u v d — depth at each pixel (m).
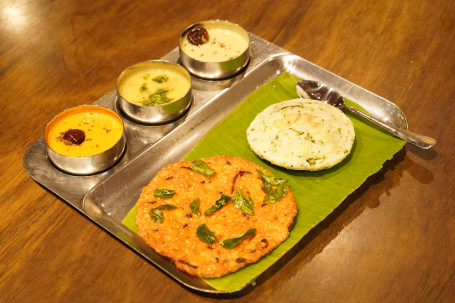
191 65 0.63
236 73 0.64
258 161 0.56
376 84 0.65
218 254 0.47
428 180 0.55
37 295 0.46
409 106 0.62
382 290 0.47
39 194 0.53
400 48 0.69
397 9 0.74
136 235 0.50
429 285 0.48
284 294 0.47
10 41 0.68
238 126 0.59
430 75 0.66
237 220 0.49
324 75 0.65
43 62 0.66
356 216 0.52
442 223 0.52
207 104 0.61
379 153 0.56
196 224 0.49
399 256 0.49
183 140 0.59
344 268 0.48
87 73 0.65
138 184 0.55
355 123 0.59
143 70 0.63
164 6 0.74
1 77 0.64
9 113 0.60
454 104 0.62
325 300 0.47
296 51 0.68
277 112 0.58
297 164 0.54
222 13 0.73
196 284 0.46
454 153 0.57
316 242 0.50
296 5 0.74
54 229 0.51
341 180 0.54
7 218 0.51
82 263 0.48
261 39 0.69
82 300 0.46
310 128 0.56
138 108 0.57
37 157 0.55
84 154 0.54
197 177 0.52
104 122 0.57
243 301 0.46
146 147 0.57
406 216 0.52
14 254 0.49
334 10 0.74
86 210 0.51
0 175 0.54
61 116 0.56
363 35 0.71
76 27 0.70
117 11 0.73
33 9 0.72
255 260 0.47
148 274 0.48
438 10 0.75
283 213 0.50
